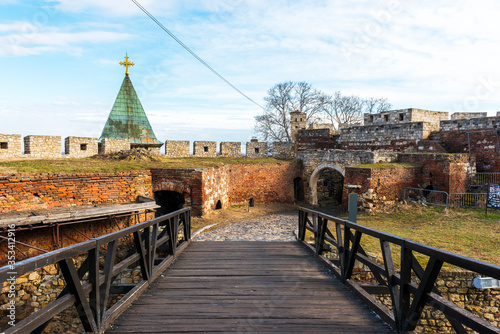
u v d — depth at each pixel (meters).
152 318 3.40
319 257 5.84
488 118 16.73
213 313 3.54
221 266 5.52
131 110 20.19
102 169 11.02
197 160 17.56
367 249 7.77
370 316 3.49
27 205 8.46
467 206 13.58
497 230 9.91
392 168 14.41
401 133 19.67
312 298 4.02
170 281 4.70
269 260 5.94
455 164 14.38
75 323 7.09
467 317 2.25
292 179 20.48
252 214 14.91
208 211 13.22
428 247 2.62
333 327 3.22
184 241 7.32
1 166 9.52
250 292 4.23
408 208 13.35
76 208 8.82
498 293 6.63
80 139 15.61
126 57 20.39
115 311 3.36
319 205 19.88
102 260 9.00
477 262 2.17
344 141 23.14
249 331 3.12
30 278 7.44
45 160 11.98
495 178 15.57
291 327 3.21
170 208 14.66
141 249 4.21
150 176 11.95
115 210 8.65
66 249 2.49
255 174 18.69
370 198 13.69
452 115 24.61
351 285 4.26
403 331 2.91
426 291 2.66
